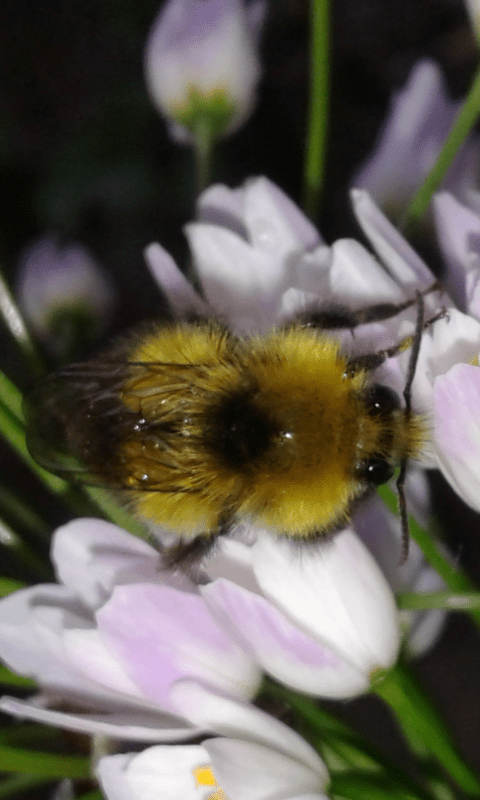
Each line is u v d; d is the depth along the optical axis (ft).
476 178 0.25
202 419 0.19
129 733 0.18
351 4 0.49
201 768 0.18
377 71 0.48
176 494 0.19
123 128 0.47
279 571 0.18
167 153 0.46
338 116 0.48
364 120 0.47
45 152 0.47
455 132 0.22
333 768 0.19
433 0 0.49
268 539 0.18
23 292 0.26
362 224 0.20
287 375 0.19
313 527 0.18
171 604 0.18
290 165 0.46
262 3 0.25
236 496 0.19
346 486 0.19
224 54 0.24
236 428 0.19
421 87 0.25
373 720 0.35
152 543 0.20
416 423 0.19
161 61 0.24
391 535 0.20
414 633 0.20
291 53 0.48
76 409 0.19
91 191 0.46
